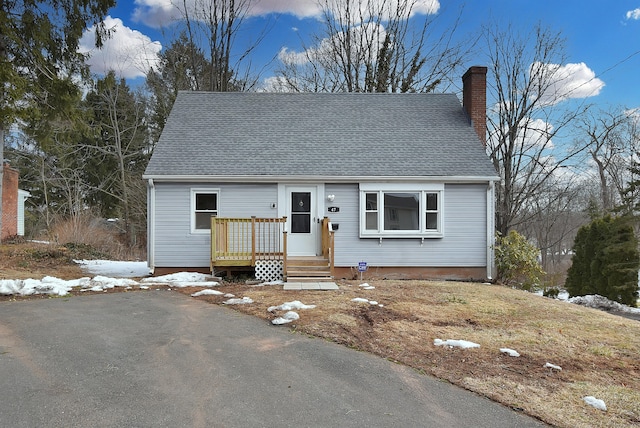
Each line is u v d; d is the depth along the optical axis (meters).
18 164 29.08
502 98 23.44
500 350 5.79
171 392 4.26
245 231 12.62
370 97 15.90
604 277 14.23
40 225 27.73
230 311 7.73
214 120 14.51
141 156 30.89
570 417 3.93
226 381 4.56
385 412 3.93
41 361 5.10
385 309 7.99
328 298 8.80
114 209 32.34
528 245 13.05
